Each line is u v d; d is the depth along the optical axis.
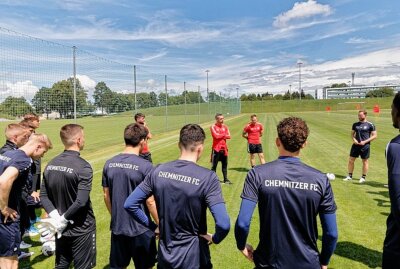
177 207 2.44
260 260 2.32
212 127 9.08
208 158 13.33
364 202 7.27
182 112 32.69
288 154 2.31
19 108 10.98
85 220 3.37
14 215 3.31
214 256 4.78
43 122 15.84
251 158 10.95
